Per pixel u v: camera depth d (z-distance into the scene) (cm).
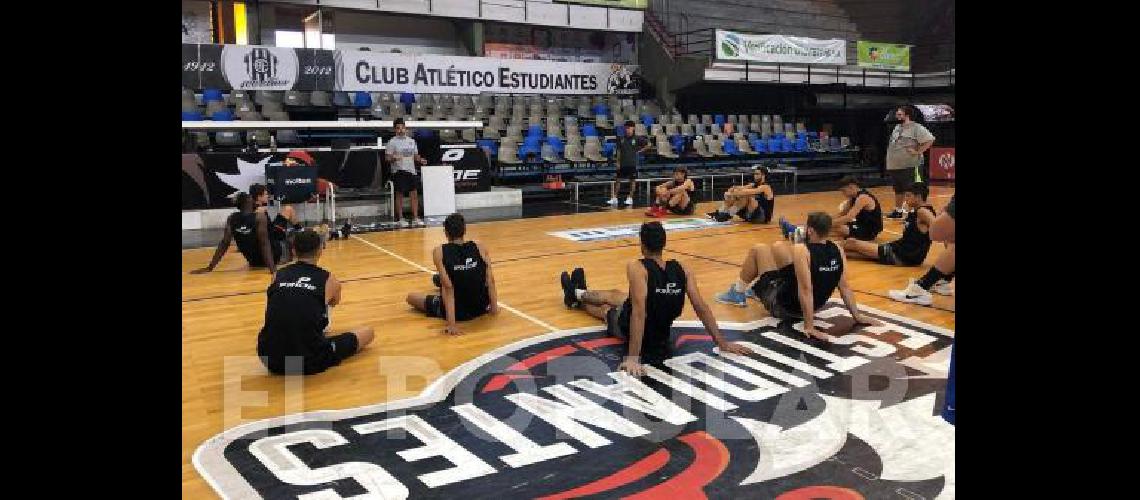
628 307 446
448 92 1608
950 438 311
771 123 1892
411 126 1086
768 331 480
